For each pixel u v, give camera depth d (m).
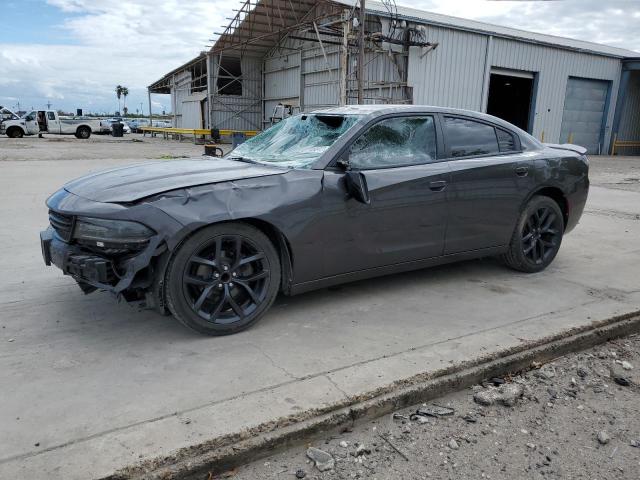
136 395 2.75
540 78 24.75
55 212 3.48
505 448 2.59
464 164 4.38
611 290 4.57
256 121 33.59
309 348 3.34
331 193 3.71
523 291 4.53
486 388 3.12
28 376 2.95
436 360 3.15
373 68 21.83
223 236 3.37
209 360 3.16
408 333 3.60
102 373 2.99
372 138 4.04
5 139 32.84
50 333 3.54
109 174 3.81
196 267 3.38
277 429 2.51
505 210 4.66
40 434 2.39
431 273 5.03
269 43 30.12
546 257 5.10
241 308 3.56
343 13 20.55
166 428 2.44
